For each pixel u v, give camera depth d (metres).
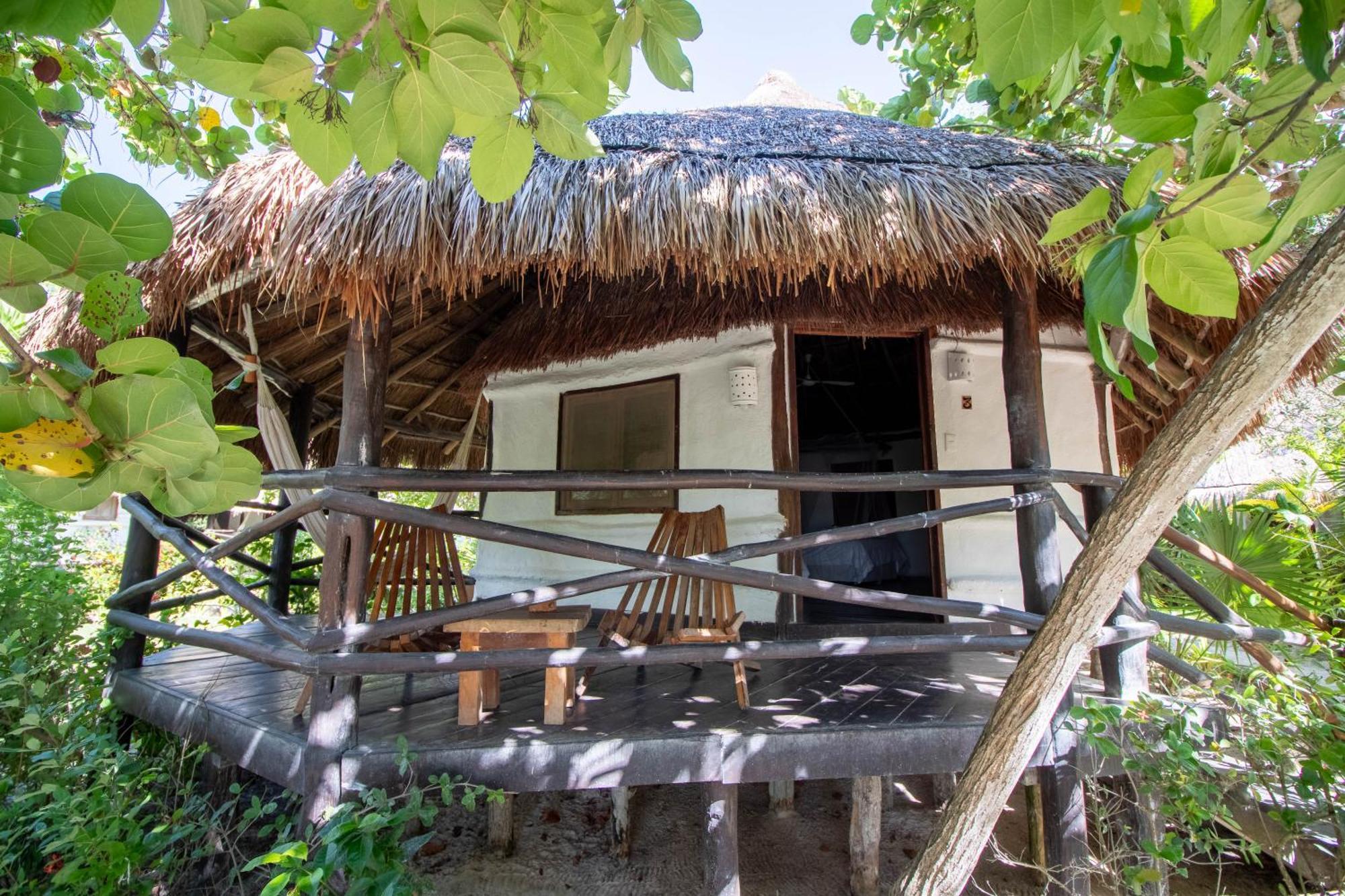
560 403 5.36
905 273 2.81
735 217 2.38
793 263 2.41
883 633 4.12
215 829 2.57
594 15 1.38
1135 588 3.01
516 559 5.51
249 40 1.08
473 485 2.41
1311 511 3.73
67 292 3.06
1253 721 2.57
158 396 0.97
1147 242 1.30
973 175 2.65
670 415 4.76
